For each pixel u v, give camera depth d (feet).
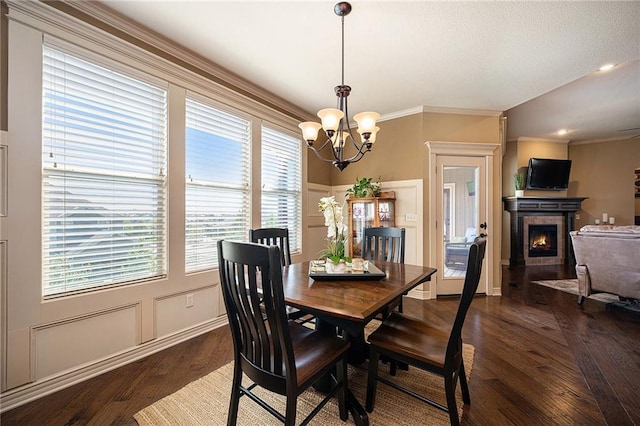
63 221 6.12
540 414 5.17
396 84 10.18
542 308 10.91
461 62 8.69
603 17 6.63
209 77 9.07
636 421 4.97
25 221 5.57
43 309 5.74
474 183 12.53
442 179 12.37
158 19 6.87
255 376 4.14
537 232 20.79
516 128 18.10
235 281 4.16
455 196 12.44
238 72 9.45
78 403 5.46
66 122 6.15
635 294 9.93
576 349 7.61
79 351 6.22
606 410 5.25
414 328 5.56
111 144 6.86
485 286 12.59
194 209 8.68
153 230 7.70
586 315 10.14
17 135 5.48
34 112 5.67
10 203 5.40
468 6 6.32
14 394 5.38
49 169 5.91
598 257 10.77
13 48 5.42
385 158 13.37
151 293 7.50
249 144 10.45
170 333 7.95
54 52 5.96
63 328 6.00
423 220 12.25
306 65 8.95
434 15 6.61
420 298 12.15
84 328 6.30
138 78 7.27
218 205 9.45
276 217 11.87
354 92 10.86
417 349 4.82
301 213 13.12
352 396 5.00
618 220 20.30
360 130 6.47
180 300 8.21
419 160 12.34
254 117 10.61
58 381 5.89
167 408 5.30
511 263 20.07
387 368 6.70
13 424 4.92
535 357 7.20
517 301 11.79
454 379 4.66
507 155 21.04
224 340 8.27
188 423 4.94
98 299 6.50
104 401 5.51
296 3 6.29
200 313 8.74
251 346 4.27
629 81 11.28
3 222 5.33
